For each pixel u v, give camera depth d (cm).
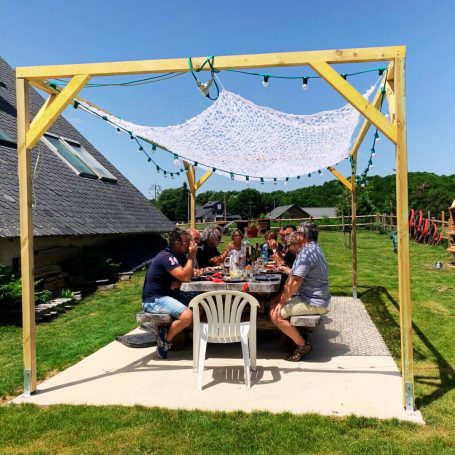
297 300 397
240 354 431
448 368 381
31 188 350
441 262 1105
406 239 298
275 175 720
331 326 538
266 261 565
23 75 331
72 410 303
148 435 266
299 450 248
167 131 457
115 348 459
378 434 263
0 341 497
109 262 1002
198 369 344
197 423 279
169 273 404
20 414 298
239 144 514
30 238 341
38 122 334
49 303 642
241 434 265
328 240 1798
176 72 326
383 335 496
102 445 256
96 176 1216
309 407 302
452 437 258
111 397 326
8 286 586
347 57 297
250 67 308
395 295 735
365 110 300
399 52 292
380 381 351
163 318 390
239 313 352
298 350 403
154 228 1282
